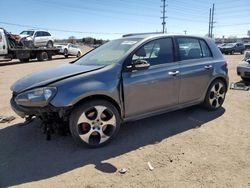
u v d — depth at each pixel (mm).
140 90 4422
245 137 4551
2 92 8305
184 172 3461
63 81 3885
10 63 20516
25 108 3928
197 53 5484
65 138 4461
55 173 3449
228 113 5816
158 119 5398
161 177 3348
